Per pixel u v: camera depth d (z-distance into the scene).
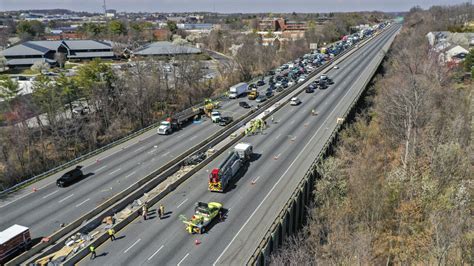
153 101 123.25
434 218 55.22
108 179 68.62
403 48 172.50
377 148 91.50
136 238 50.84
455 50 158.50
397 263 56.31
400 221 61.66
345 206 65.12
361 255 53.22
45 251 48.25
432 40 189.00
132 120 112.88
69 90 108.69
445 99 105.31
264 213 56.47
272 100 121.50
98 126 103.31
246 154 74.69
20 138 87.44
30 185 67.50
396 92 95.25
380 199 65.56
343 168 74.06
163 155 79.56
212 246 48.91
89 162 76.88
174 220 55.03
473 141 84.56
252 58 186.12
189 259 46.38
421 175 73.56
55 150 93.50
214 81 160.25
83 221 55.25
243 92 133.75
